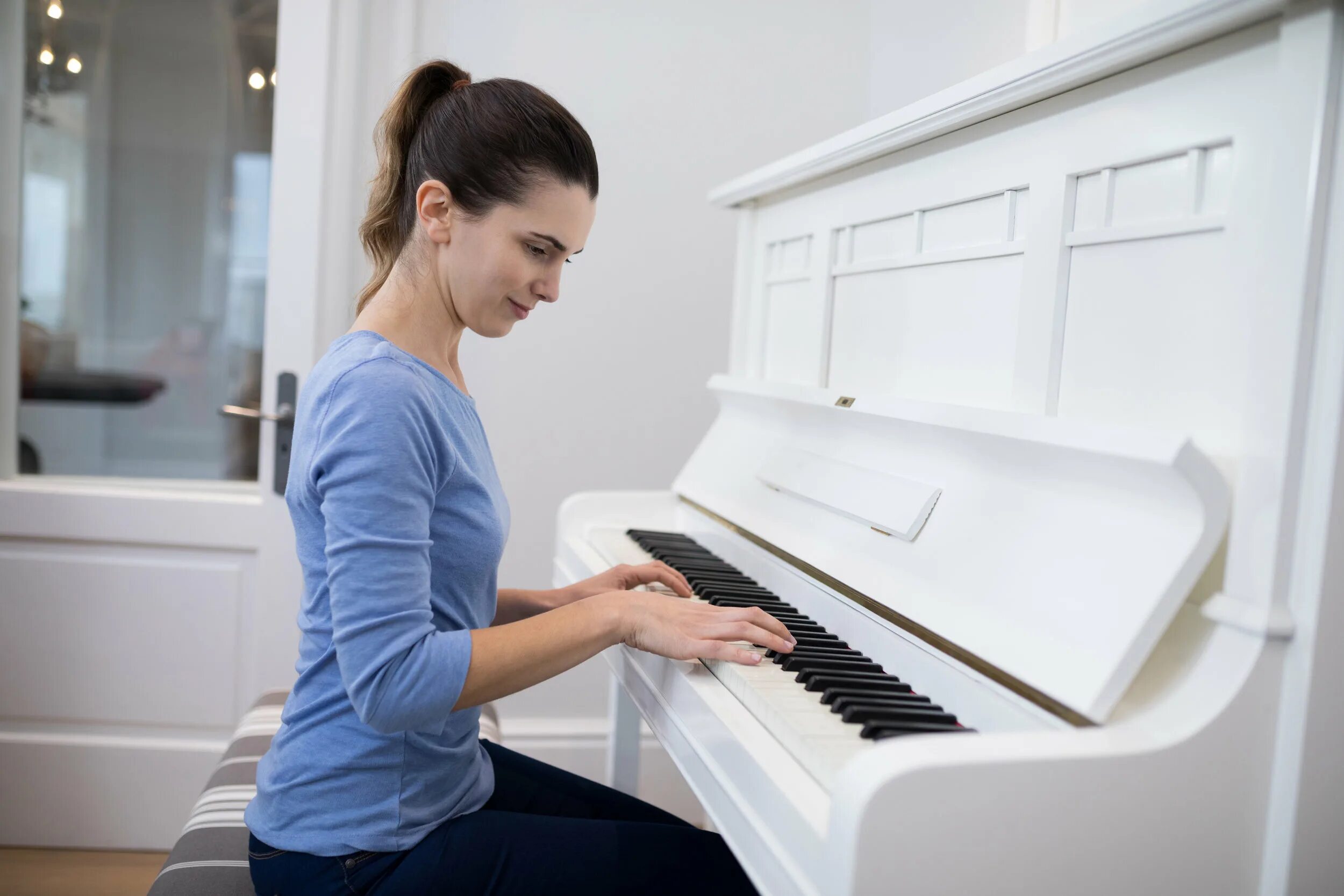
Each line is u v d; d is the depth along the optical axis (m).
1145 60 0.90
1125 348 0.94
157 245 2.35
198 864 1.19
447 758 1.06
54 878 2.18
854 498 1.24
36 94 2.28
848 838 0.72
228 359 2.39
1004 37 1.78
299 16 2.25
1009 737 0.78
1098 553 0.87
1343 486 0.77
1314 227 0.76
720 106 2.51
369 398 0.94
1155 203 0.91
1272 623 0.79
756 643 1.07
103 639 2.31
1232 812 0.81
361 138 2.35
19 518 2.25
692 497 1.74
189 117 2.33
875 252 1.38
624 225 2.50
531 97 1.04
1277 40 0.79
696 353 2.55
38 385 2.33
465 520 1.03
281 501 2.32
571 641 1.03
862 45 2.53
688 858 1.09
